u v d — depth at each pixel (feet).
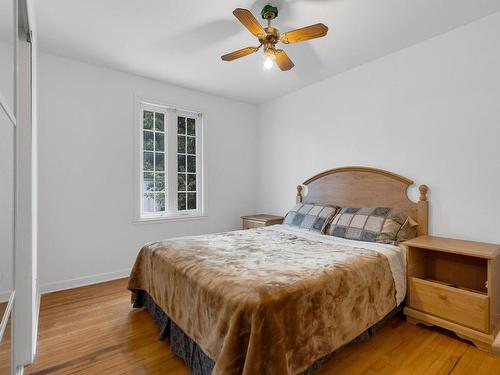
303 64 9.95
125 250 10.84
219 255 6.53
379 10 6.83
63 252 9.52
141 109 11.37
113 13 7.04
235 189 14.23
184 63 9.93
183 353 5.58
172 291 6.02
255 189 14.93
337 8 6.74
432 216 8.24
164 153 12.14
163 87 11.77
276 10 6.61
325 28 5.89
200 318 4.97
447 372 5.25
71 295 9.00
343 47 8.73
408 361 5.59
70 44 8.61
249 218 13.15
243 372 3.83
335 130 11.01
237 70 10.52
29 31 5.37
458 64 7.68
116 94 10.57
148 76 11.13
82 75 9.83
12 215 3.24
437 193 8.13
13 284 3.33
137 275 7.85
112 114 10.50
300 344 4.46
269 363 3.96
